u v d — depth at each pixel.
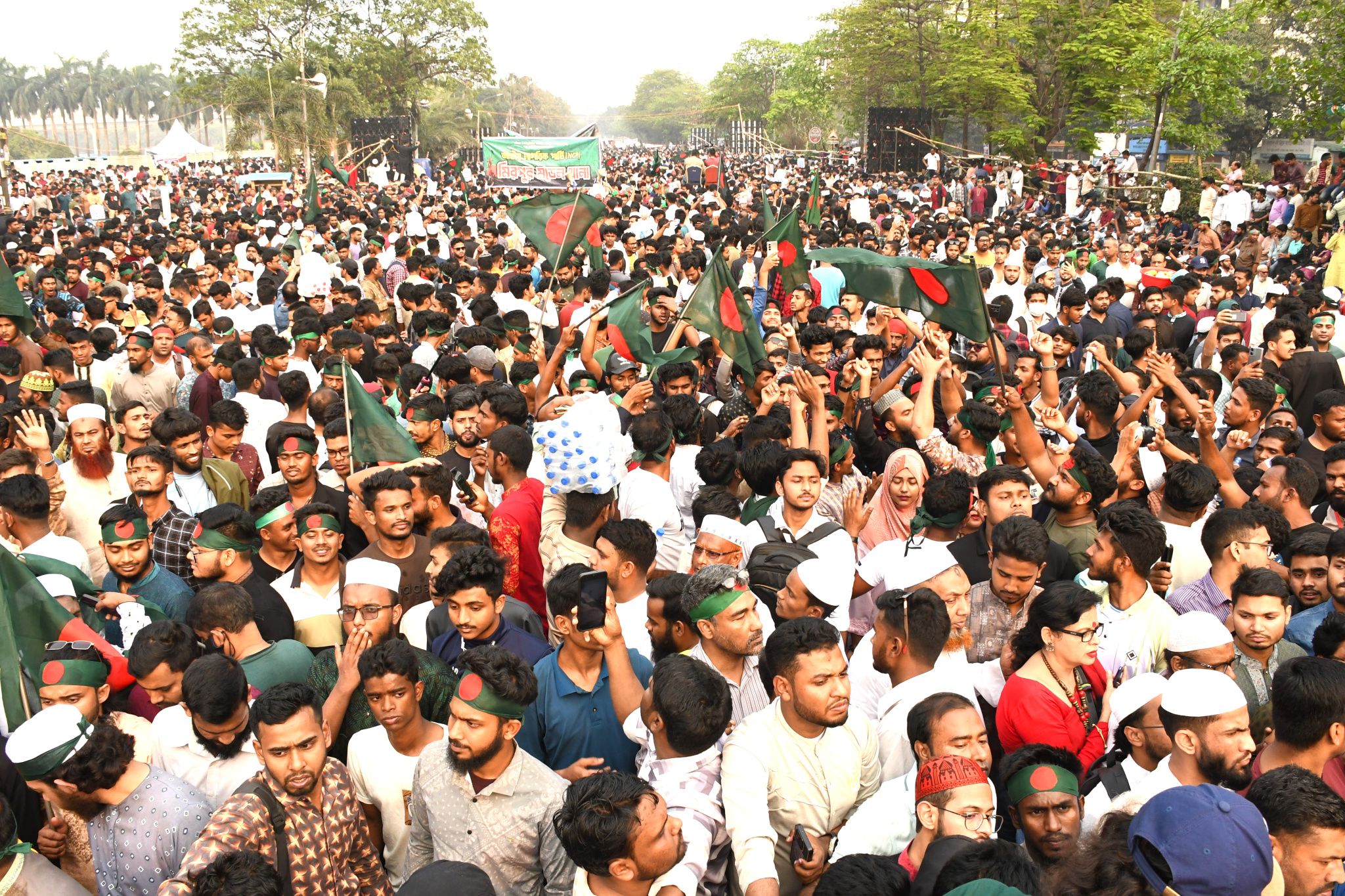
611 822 3.16
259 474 7.77
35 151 101.00
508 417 7.05
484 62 67.25
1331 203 21.59
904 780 3.87
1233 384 8.89
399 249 15.70
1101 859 3.02
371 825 4.27
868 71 49.47
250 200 36.06
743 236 17.06
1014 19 41.12
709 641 4.29
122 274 15.02
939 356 7.36
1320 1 24.97
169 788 3.78
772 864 3.52
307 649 4.89
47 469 6.75
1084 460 5.82
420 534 6.00
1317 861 3.14
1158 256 15.76
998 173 36.06
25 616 4.54
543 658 4.50
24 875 3.49
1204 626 4.41
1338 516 6.40
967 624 5.11
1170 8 39.91
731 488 6.54
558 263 10.39
